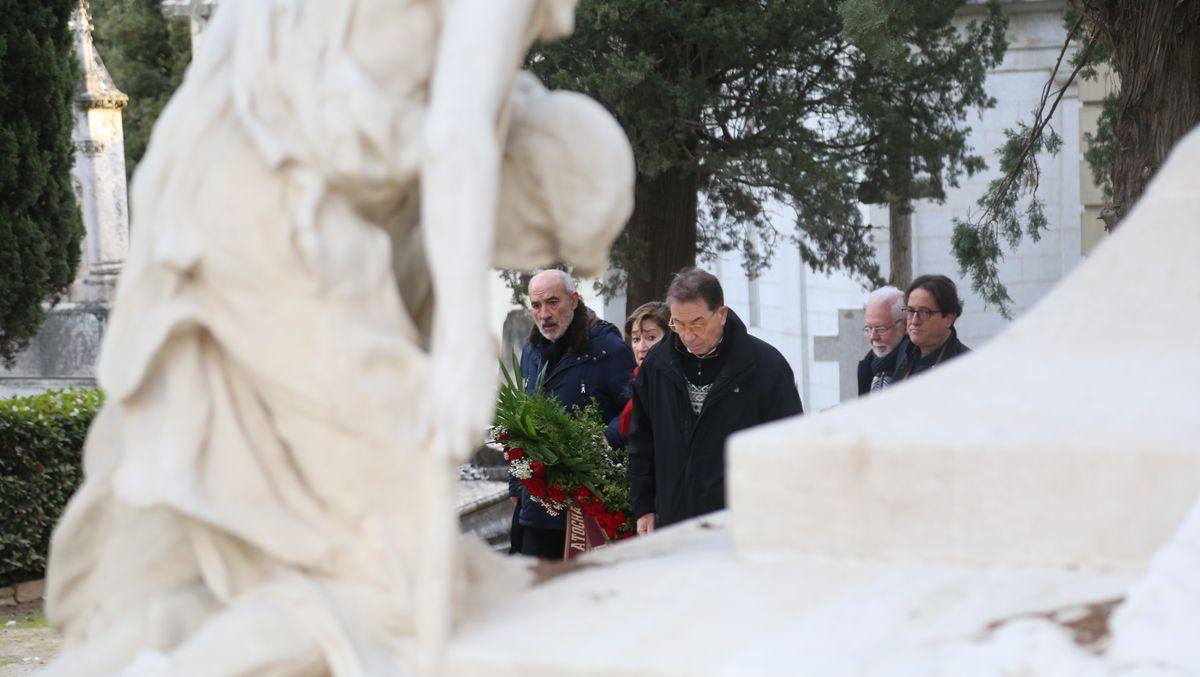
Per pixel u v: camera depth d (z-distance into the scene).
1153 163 7.76
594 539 6.18
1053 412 2.60
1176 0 7.66
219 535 2.53
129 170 29.91
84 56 20.33
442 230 2.38
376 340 2.46
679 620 2.39
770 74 13.76
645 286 14.09
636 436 5.85
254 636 2.41
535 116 2.67
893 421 2.63
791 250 19.92
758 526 2.61
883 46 9.59
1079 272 3.03
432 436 2.41
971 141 16.97
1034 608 2.29
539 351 7.00
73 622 2.72
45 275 10.47
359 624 2.45
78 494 2.67
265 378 2.47
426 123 2.41
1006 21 14.00
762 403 5.55
